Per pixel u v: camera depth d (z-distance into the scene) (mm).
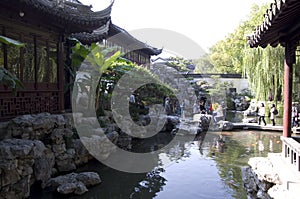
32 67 7016
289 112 5473
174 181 6441
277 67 14430
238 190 5840
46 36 7598
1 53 6078
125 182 6344
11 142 5070
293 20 4344
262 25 4445
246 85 25141
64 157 6734
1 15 6066
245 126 14227
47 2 6723
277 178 4477
